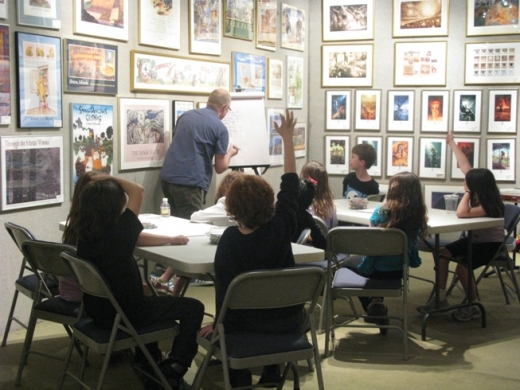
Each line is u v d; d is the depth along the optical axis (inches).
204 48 218.1
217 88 218.8
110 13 179.8
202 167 195.8
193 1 211.8
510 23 256.7
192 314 113.2
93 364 136.5
